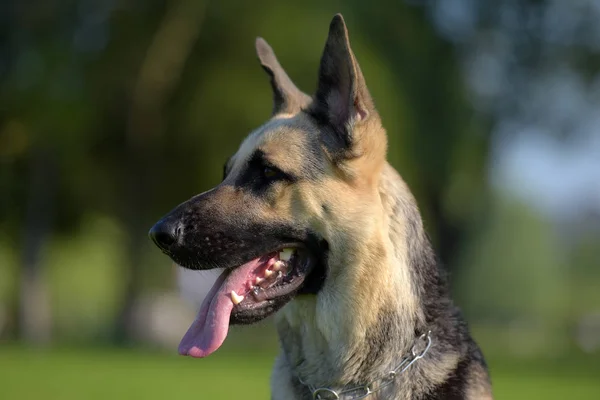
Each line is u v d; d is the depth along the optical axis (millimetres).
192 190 25219
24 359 15789
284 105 6176
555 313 58438
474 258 41000
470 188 28203
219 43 23656
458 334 5395
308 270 5297
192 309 27797
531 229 58094
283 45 22391
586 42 27406
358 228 5180
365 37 23516
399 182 5531
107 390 11305
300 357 5441
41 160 24422
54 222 27859
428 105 25672
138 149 24297
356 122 5203
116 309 29328
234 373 14188
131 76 23625
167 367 15055
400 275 5234
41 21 22609
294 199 5270
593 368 18516
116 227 30125
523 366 18625
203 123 23531
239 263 5262
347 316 5195
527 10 26953
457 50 26859
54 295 36531
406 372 5164
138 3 23344
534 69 27625
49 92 22484
